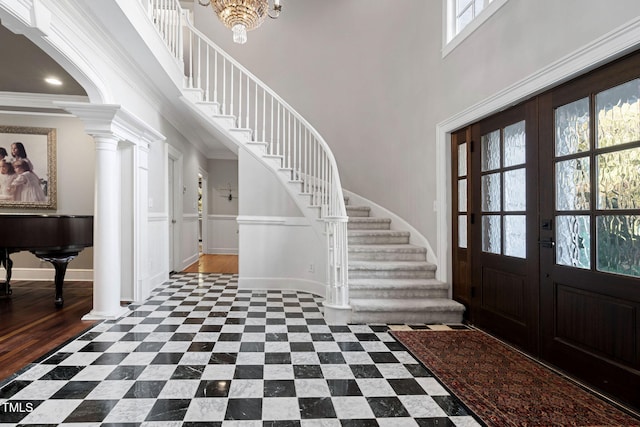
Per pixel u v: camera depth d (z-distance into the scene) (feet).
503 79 9.02
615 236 6.48
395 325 10.75
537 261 8.25
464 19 11.41
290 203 15.28
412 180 14.32
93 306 11.31
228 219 29.73
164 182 16.66
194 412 5.90
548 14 7.55
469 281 11.00
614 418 5.81
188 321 10.82
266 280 15.39
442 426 5.64
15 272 16.79
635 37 5.72
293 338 9.48
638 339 6.04
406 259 13.25
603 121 6.65
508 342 9.27
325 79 18.78
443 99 12.03
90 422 5.57
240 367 7.65
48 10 7.47
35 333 9.59
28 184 16.39
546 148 7.97
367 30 17.61
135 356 8.14
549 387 6.88
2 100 14.65
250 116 18.76
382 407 6.16
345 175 18.56
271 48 18.99
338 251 11.30
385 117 16.47
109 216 11.00
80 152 16.75
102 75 10.30
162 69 12.35
